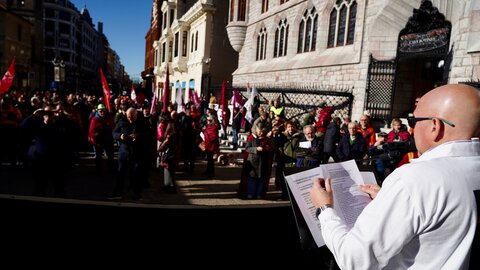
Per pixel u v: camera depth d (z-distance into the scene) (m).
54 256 2.01
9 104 9.26
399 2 11.64
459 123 1.26
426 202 1.14
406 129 7.54
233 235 2.13
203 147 9.57
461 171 1.18
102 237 2.04
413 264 1.19
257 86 22.11
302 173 1.68
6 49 37.28
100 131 9.26
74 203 2.01
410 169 1.22
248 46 24.66
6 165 9.94
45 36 86.69
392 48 11.96
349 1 14.73
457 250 1.14
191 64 30.77
